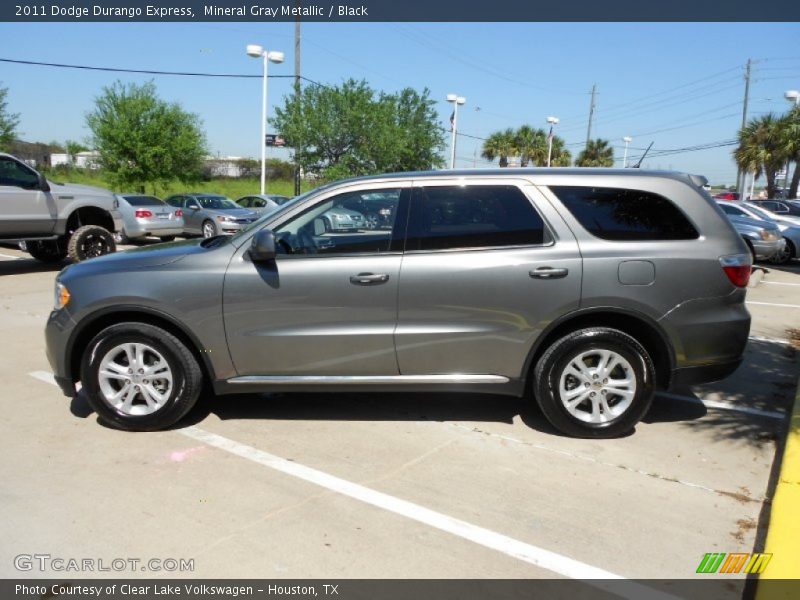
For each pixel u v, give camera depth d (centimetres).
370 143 2469
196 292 434
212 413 493
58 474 388
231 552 312
